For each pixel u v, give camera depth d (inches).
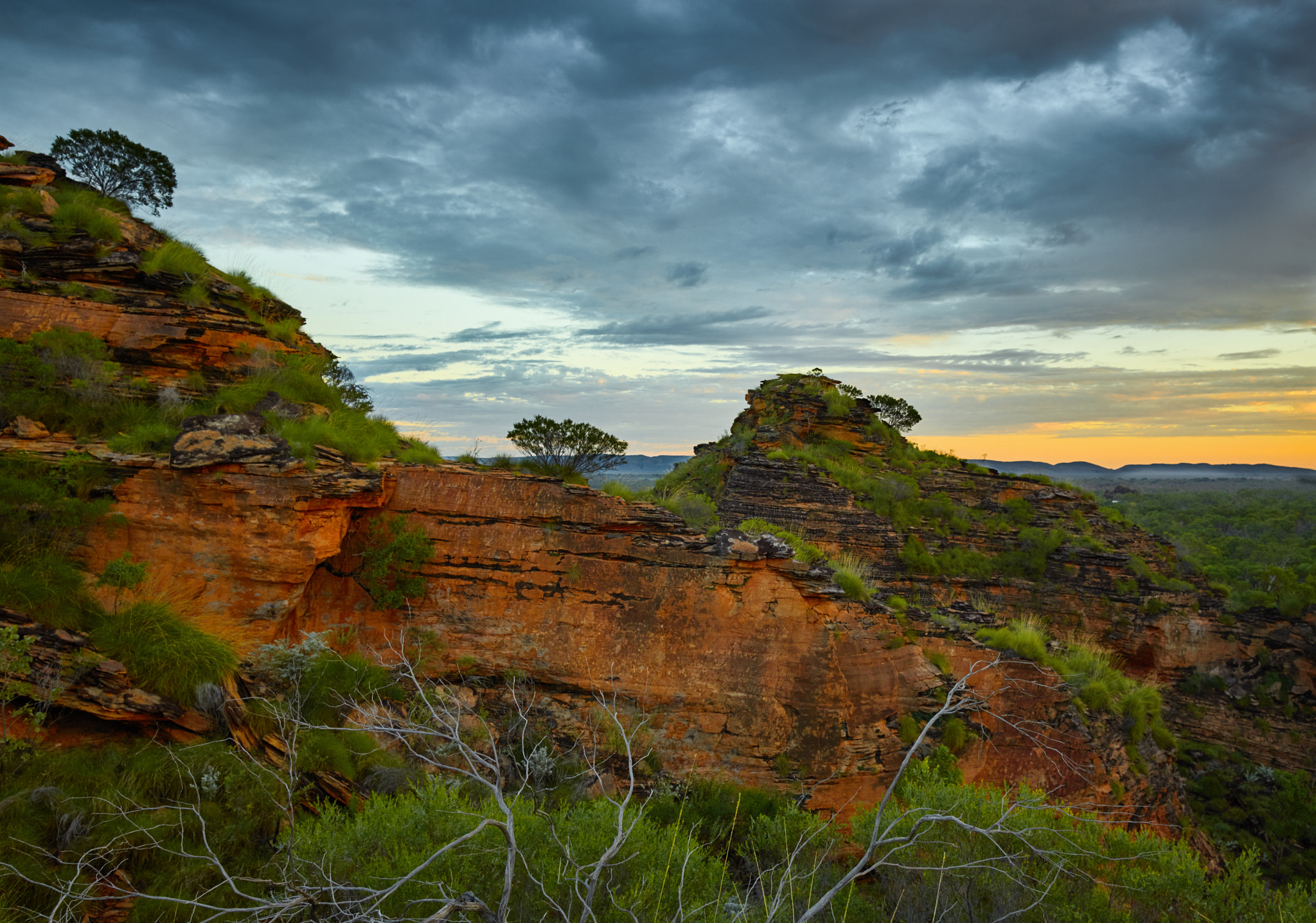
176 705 421.1
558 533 641.6
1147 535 1686.8
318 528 553.9
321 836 326.3
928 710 651.5
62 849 309.9
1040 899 327.0
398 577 612.7
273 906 219.6
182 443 524.1
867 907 356.8
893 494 1571.1
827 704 618.5
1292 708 1371.8
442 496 637.9
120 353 600.4
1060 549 1531.7
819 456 1649.9
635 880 313.4
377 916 202.5
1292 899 345.1
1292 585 1614.2
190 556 521.3
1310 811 1196.5
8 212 621.9
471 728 556.4
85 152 801.6
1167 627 1438.2
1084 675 781.3
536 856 316.2
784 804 563.2
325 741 451.5
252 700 458.3
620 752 580.1
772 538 659.4
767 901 299.0
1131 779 720.3
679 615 629.9
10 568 439.2
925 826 377.1
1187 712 1412.4
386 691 547.2
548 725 584.4
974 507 1632.6
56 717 390.6
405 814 346.0
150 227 718.5
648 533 655.1
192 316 629.6
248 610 527.8
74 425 550.9
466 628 617.0
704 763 594.2
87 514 498.3
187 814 347.6
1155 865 382.9
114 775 366.6
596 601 629.9
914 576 1445.6
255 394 616.1
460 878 297.3
